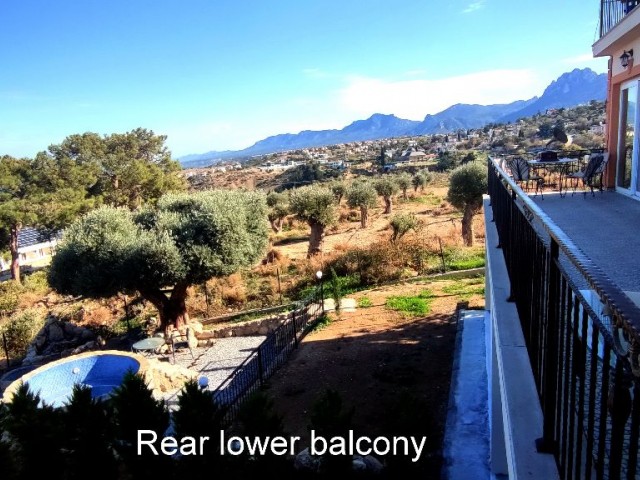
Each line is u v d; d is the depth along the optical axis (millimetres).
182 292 16812
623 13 7887
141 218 18297
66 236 16438
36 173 35375
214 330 16375
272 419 5523
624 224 6270
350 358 10680
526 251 3336
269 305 18250
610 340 1460
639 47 7348
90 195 38781
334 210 23719
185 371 12586
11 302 24094
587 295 3678
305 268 20562
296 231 36562
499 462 5879
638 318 1163
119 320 19234
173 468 5414
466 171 20844
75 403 5832
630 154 8516
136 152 43656
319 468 5562
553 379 2277
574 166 10781
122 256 15531
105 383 12008
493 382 5734
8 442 5453
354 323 13156
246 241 16594
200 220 15984
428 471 6344
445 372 9344
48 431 5473
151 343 14477
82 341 17875
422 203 44875
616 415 1444
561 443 2258
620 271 4469
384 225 33812
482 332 10438
